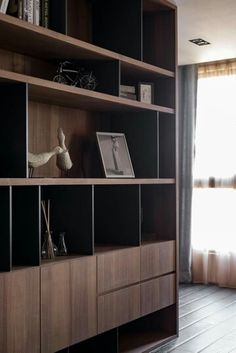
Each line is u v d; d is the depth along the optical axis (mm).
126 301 3045
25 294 2312
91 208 2781
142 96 3416
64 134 3104
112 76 3012
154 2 3354
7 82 2312
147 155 3387
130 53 3229
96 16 3344
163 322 3619
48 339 2449
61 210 2891
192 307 4395
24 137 2334
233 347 3346
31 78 2352
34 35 2418
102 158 3117
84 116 3287
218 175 5199
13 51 2723
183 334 3635
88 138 3314
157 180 3318
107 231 3291
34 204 2410
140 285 3184
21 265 2383
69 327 2588
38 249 2398
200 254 5324
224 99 5191
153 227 3641
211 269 5305
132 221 3191
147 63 3570
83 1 3271
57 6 2619
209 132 5254
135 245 3174
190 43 4371
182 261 5348
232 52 4719
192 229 5352
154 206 3637
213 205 5227
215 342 3451
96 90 3072
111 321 2910
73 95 2680
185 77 5352
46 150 2957
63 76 2947
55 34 2473
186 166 5348
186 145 5348
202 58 4965
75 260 2635
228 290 5051
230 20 3736
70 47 2650
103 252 2887
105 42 3311
